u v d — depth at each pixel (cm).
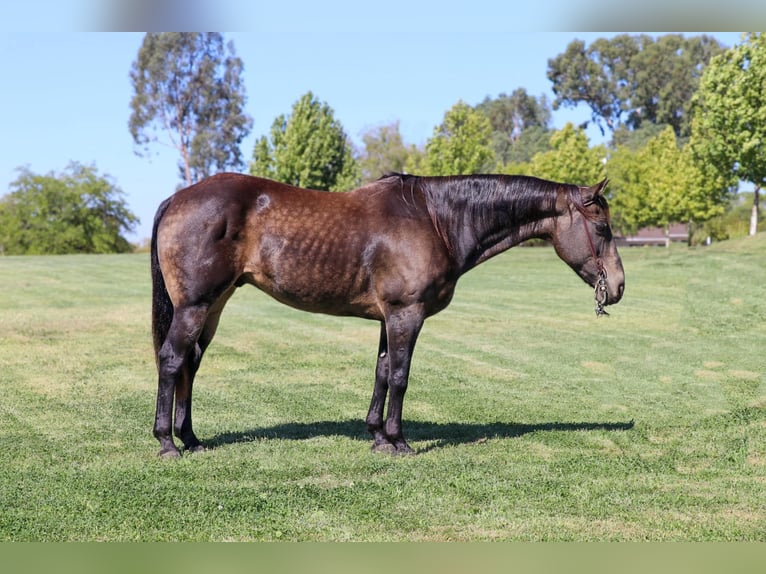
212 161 5616
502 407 781
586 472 548
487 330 1327
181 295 543
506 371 978
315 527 434
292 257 548
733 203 5322
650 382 914
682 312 1499
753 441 643
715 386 891
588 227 586
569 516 459
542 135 7400
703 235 4534
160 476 523
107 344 1166
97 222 4922
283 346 1159
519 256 3088
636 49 7181
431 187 579
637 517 457
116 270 2706
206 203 540
